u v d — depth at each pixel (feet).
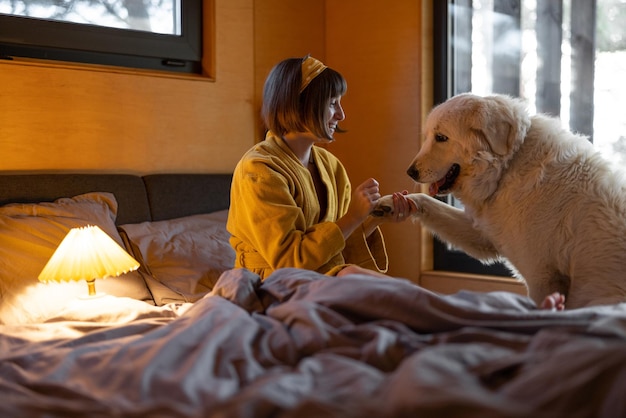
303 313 4.38
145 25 10.29
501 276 10.80
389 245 11.71
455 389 2.87
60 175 8.77
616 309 4.67
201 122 10.60
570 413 2.88
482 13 10.85
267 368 3.99
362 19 11.91
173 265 8.43
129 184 9.25
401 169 11.57
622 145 9.62
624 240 6.66
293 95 7.28
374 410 2.87
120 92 9.69
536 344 3.61
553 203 6.96
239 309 4.95
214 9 10.70
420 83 11.24
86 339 5.02
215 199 10.02
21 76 8.82
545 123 7.34
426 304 4.28
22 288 7.11
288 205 7.04
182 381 3.59
